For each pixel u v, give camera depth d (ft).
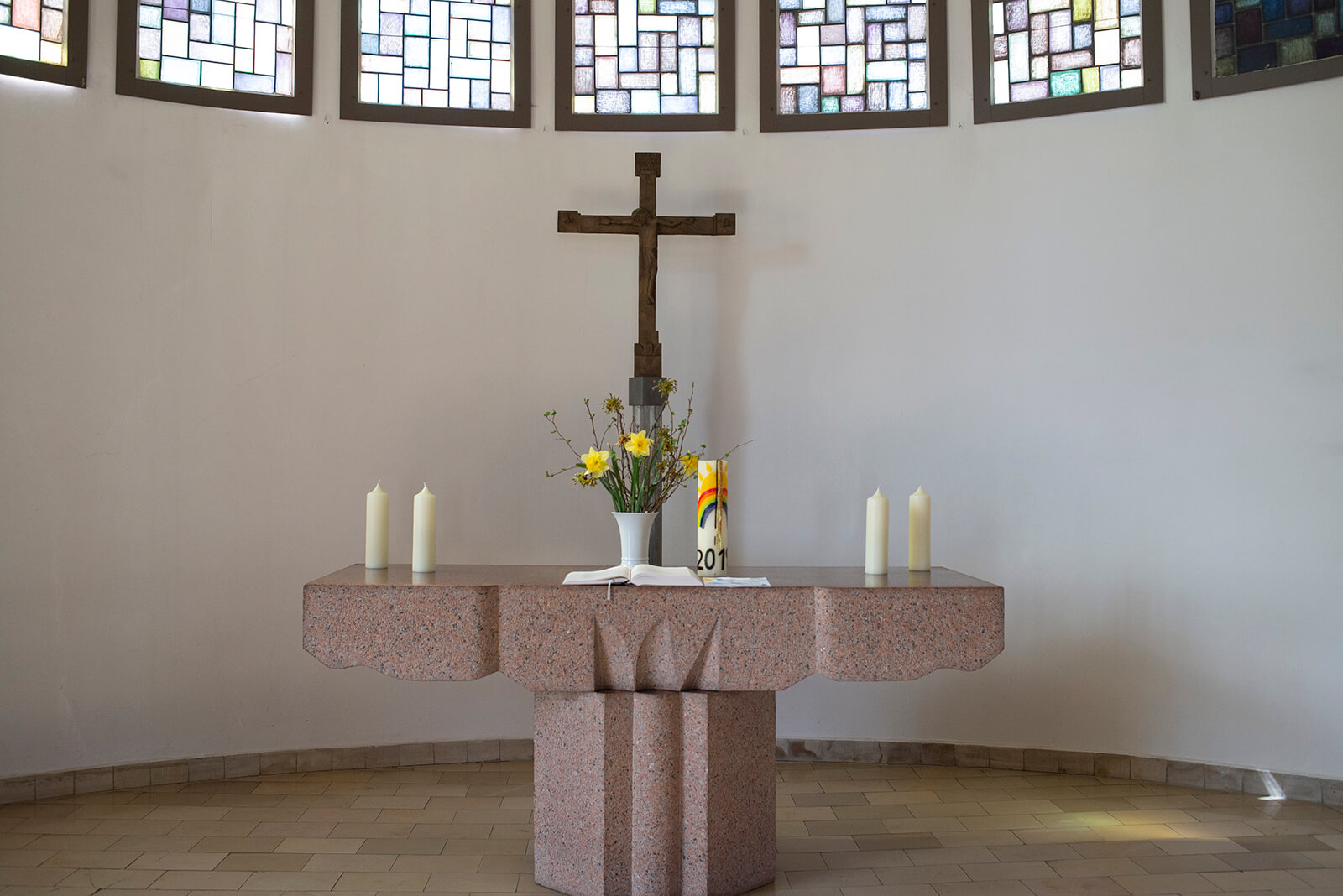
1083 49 13.73
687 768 9.20
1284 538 12.61
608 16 14.61
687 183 14.52
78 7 12.92
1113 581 13.41
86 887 9.55
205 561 13.30
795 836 11.10
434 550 10.07
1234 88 12.98
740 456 14.42
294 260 13.76
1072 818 11.68
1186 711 13.08
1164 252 13.26
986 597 8.93
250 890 9.49
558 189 14.47
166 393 13.19
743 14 14.61
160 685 13.08
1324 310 12.46
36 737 12.48
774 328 14.46
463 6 14.46
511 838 10.96
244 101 13.65
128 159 13.10
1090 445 13.53
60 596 12.64
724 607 9.02
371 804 12.16
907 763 14.06
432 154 14.26
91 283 12.86
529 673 9.00
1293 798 12.42
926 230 14.24
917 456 14.15
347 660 8.93
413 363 14.10
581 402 14.42
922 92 14.37
